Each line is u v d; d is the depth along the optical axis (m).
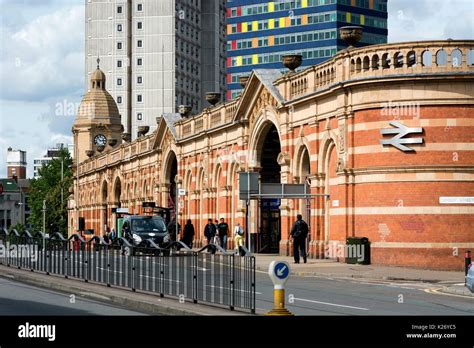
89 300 23.86
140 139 84.94
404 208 37.66
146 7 154.38
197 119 65.56
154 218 55.12
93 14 157.88
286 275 17.14
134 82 155.75
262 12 135.62
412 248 37.41
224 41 171.12
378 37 130.75
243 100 54.12
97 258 27.59
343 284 30.19
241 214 55.12
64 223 138.88
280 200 51.56
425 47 37.62
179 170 70.31
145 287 24.00
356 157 39.53
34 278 30.38
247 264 18.89
